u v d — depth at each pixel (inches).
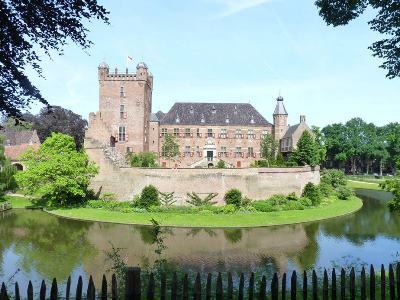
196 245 1402.6
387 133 4773.6
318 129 3198.8
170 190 2236.7
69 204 2193.7
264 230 1704.0
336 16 665.0
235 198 2160.4
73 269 1066.7
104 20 555.8
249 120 3442.4
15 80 528.4
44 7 510.9
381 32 641.0
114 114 3011.8
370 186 3602.4
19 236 1498.5
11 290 857.5
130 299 411.8
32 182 2121.1
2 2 476.1
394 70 654.5
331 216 2039.9
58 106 3228.3
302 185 2455.7
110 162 2321.6
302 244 1411.2
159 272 810.2
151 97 3410.4
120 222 1819.6
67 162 2119.8
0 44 500.7
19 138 3501.5
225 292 741.3
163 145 3164.4
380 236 1546.5
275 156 3312.0
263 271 1045.2
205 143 3376.0
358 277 849.5
